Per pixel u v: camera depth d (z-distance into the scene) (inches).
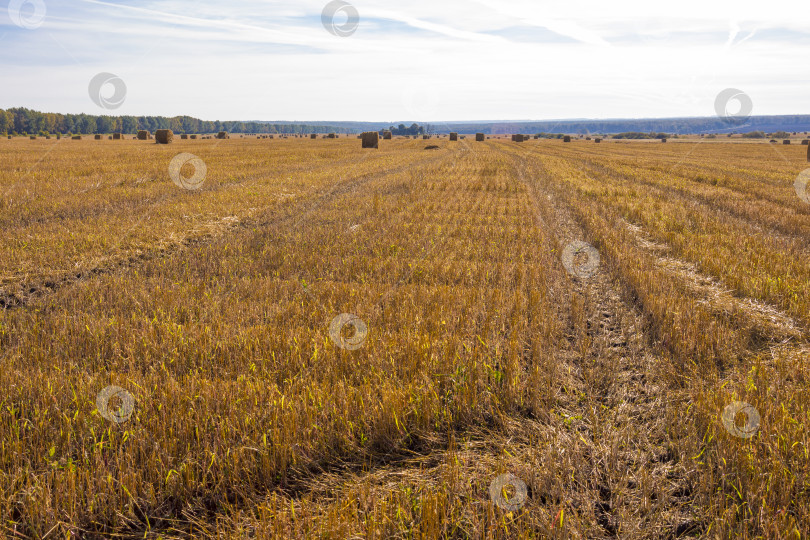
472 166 1210.0
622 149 2384.4
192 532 124.3
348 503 124.6
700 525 126.9
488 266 354.6
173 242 412.5
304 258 373.4
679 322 247.8
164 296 274.2
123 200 569.9
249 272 339.6
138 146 1734.7
